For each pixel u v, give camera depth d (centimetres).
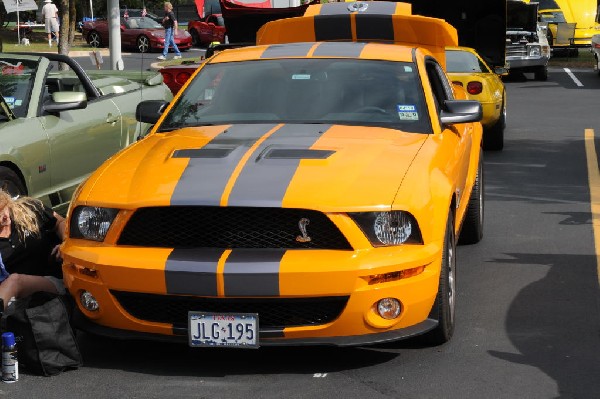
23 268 639
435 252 569
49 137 862
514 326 658
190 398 535
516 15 2867
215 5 4472
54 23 4212
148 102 728
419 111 689
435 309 591
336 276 538
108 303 568
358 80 712
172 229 563
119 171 608
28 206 645
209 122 692
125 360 601
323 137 640
